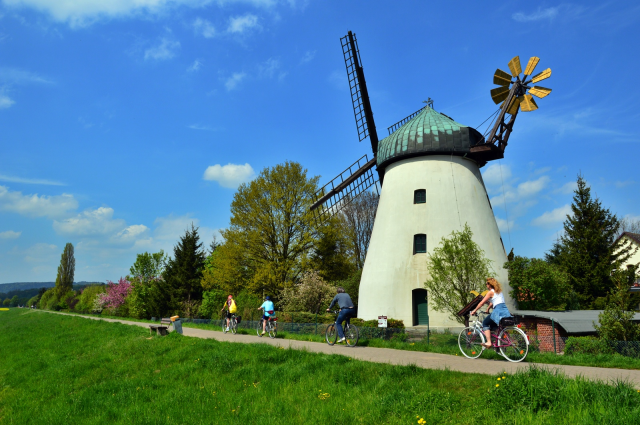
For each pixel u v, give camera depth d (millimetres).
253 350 12961
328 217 32781
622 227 51688
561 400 6375
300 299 29594
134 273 51812
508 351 10352
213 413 9062
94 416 10375
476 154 25766
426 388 8000
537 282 21719
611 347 13359
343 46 31531
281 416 8281
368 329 17516
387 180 27266
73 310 76875
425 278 23641
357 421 7406
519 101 25828
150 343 17578
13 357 22047
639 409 5695
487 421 6387
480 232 24656
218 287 38062
